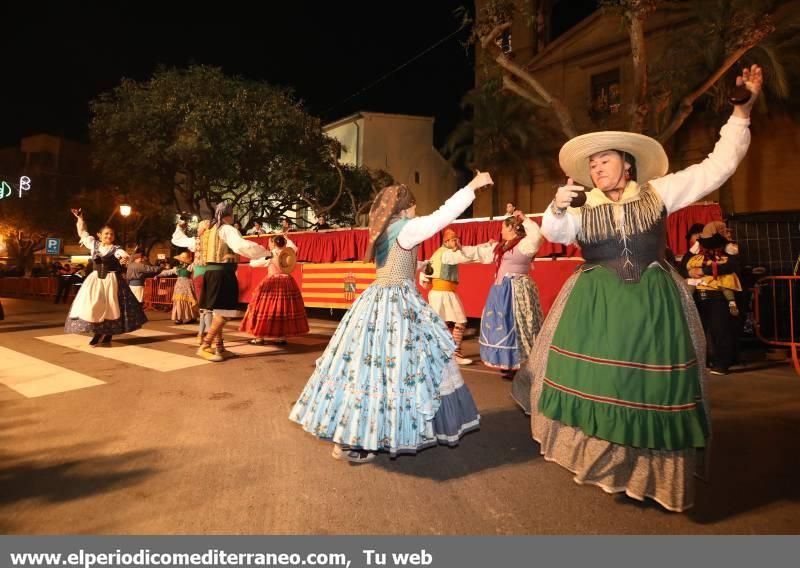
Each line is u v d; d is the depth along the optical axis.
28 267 38.41
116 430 3.78
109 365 6.16
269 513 2.55
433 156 30.03
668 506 2.45
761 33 9.69
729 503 2.68
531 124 20.08
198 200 23.16
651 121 11.49
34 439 3.59
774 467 3.19
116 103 21.20
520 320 5.39
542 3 21.23
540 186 20.84
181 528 2.41
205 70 20.98
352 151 28.34
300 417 2.97
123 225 31.66
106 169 22.61
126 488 2.82
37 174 38.84
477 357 7.19
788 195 15.15
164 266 15.50
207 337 6.54
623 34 18.30
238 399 4.63
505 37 21.91
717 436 3.81
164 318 12.37
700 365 2.49
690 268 6.49
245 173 21.83
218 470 3.07
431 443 2.84
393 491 2.81
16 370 5.86
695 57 14.04
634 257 2.50
